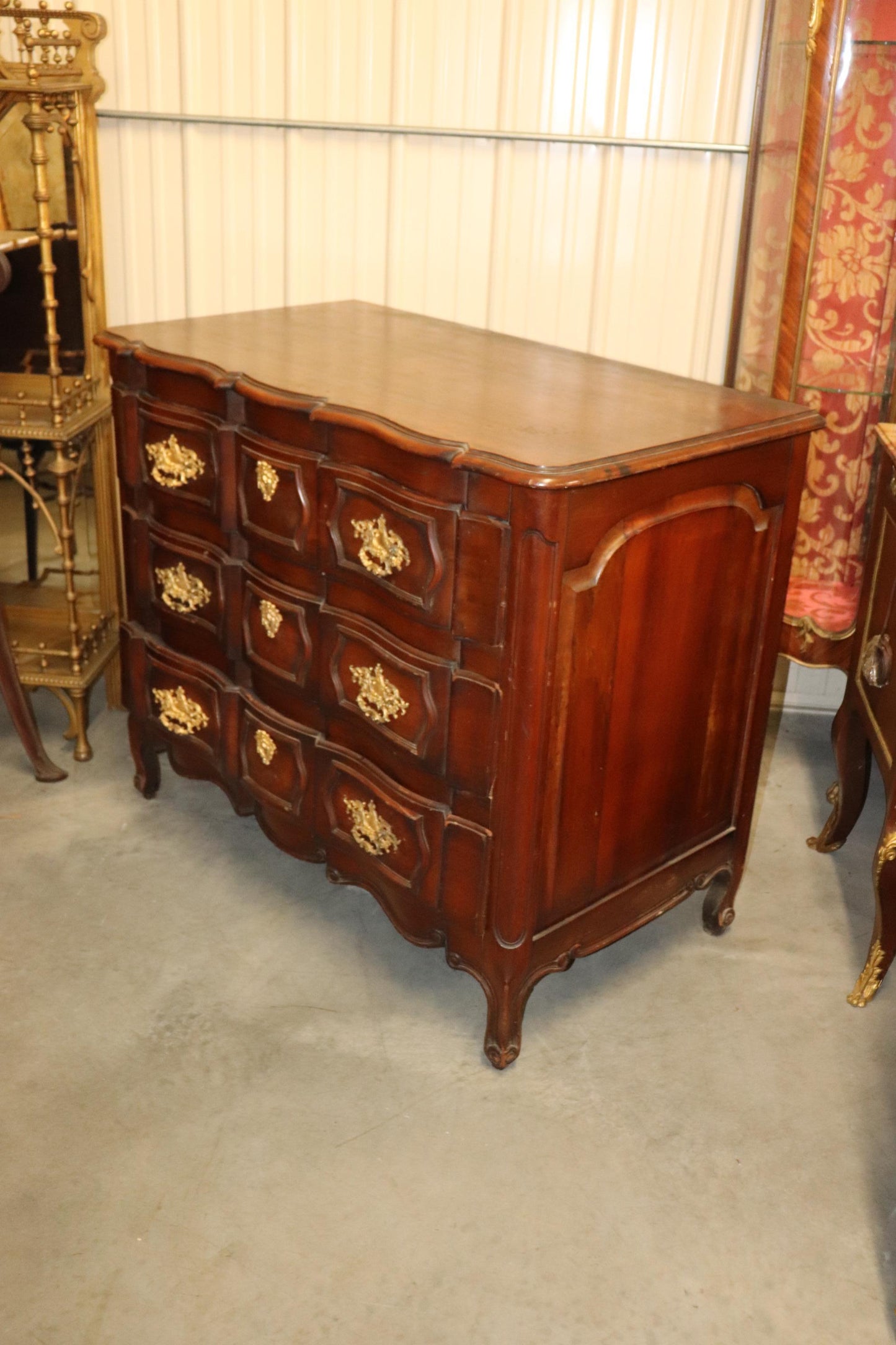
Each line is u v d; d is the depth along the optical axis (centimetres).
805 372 304
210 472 254
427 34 309
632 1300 196
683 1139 226
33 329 328
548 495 195
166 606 279
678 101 310
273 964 265
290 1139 222
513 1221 208
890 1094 238
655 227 323
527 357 268
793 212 278
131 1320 189
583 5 303
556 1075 239
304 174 325
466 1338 189
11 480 345
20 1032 244
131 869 293
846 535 317
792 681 370
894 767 246
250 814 289
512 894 223
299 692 252
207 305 339
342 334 279
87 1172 214
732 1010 258
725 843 268
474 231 327
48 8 298
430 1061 242
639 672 226
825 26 261
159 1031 245
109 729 350
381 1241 204
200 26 312
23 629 343
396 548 218
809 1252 205
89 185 316
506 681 210
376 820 241
